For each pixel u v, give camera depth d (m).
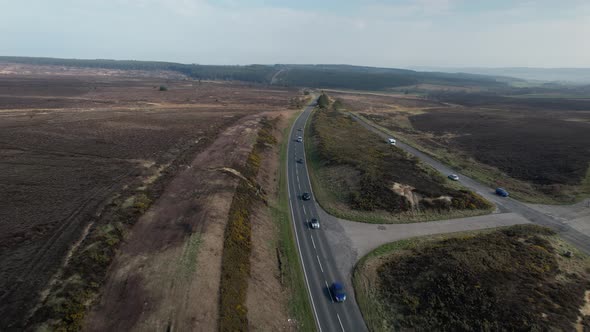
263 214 45.75
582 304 28.28
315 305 31.03
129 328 23.34
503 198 53.72
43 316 23.39
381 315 29.83
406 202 49.47
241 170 56.44
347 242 41.34
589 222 45.41
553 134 96.94
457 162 73.75
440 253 36.34
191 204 41.88
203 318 24.94
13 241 32.06
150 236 34.59
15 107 112.94
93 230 34.19
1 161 55.06
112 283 27.58
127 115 105.62
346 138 91.75
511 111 156.50
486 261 33.88
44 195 42.69
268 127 95.94
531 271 32.53
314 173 65.56
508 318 26.72
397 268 35.22
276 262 36.66
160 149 66.31
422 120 133.12
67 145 66.31
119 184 46.88
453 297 29.52
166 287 27.48
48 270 28.11
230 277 29.91
